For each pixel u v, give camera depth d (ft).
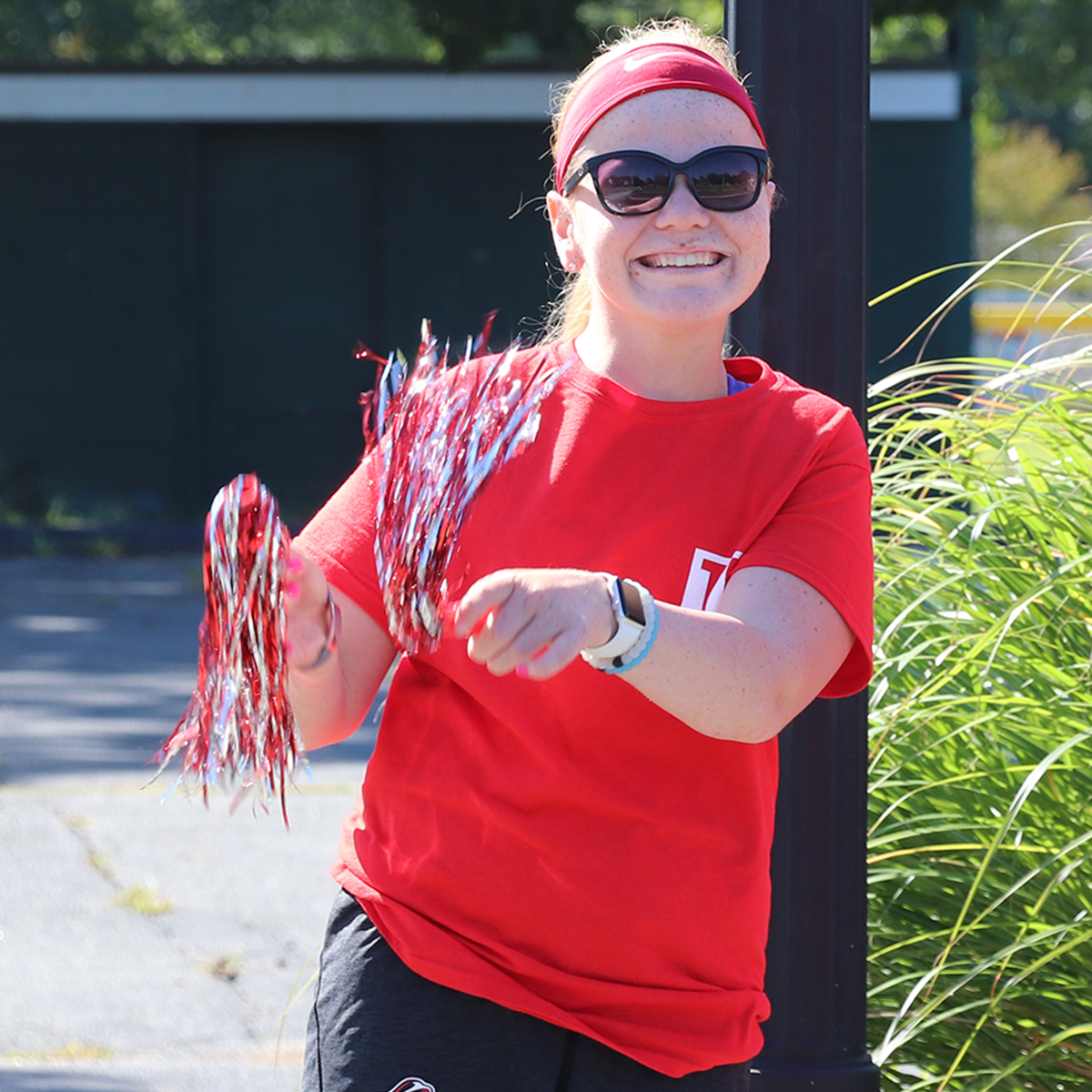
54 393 138.00
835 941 23.63
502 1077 16.51
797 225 23.93
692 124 16.94
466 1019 16.63
